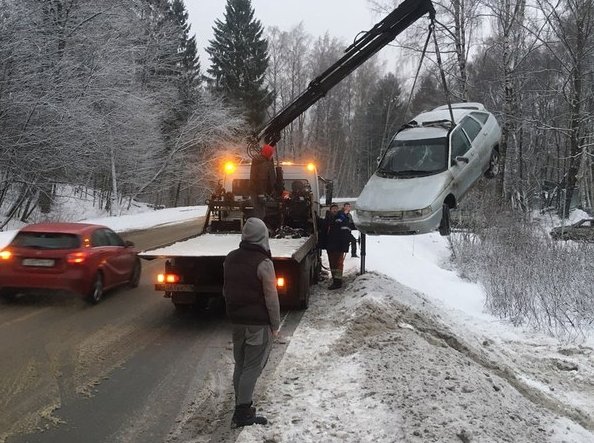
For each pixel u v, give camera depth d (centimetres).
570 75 2784
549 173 5250
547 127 2959
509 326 1042
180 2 5350
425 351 667
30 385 577
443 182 1138
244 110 5009
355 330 766
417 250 1889
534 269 1252
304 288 930
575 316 1055
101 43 2567
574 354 869
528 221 1917
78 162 2409
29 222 2708
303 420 479
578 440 493
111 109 2747
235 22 5394
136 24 3034
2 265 914
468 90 2859
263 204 1073
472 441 441
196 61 5462
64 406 526
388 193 1141
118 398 549
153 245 1797
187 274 877
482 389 563
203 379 609
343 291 1112
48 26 2275
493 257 1467
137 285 1182
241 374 479
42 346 716
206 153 4222
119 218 2912
